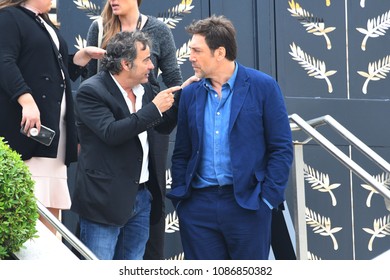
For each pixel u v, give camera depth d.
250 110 8.30
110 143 8.15
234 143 8.23
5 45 8.57
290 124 9.17
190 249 8.28
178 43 11.20
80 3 10.92
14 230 7.14
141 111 8.18
